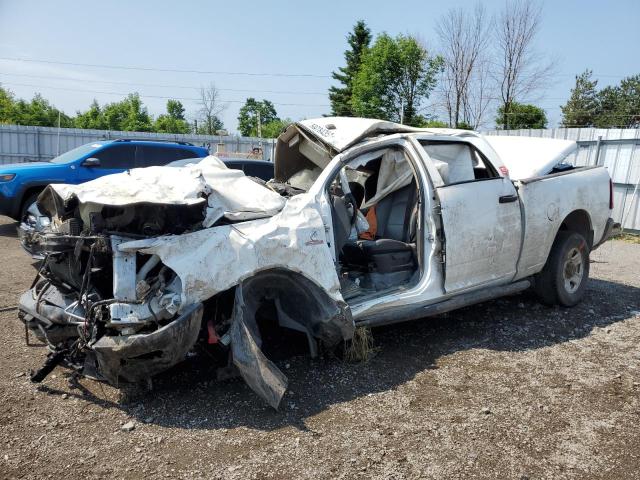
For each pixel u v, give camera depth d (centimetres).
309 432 327
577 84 4950
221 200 379
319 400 368
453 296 478
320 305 389
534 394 383
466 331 511
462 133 521
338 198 427
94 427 329
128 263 337
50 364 369
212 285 344
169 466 291
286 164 552
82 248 358
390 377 406
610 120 4756
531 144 603
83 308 361
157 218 345
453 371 420
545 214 538
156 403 360
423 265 455
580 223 605
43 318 371
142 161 1077
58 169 981
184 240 345
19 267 734
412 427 335
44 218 454
